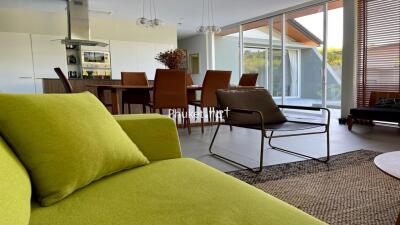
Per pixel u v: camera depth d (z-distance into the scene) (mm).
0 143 882
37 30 6887
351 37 5461
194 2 6121
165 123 1550
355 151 3191
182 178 1138
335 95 6375
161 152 1519
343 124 5289
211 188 1038
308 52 6844
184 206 901
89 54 7320
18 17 6688
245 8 6680
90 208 896
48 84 5367
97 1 6043
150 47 8172
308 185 2168
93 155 1077
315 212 1728
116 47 7699
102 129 1187
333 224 1586
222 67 9328
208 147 3516
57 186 951
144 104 5078
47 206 917
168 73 4094
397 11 4852
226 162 2854
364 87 5332
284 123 2977
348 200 1892
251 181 2268
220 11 6941
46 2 6129
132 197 968
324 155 3055
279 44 7395
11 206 693
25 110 1008
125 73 5363
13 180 771
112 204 920
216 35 9445
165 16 7375
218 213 854
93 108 1260
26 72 6684
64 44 6938
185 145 3637
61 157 989
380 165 1421
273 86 7664
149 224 800
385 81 5070
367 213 1709
